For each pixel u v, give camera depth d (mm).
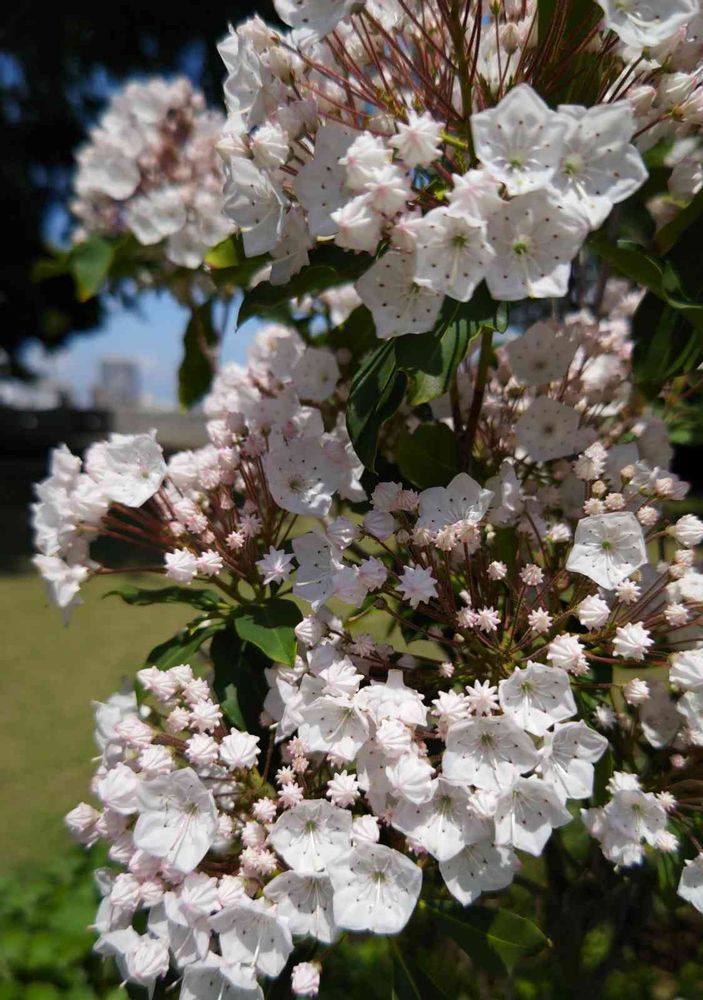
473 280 185
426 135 190
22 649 1102
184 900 200
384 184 185
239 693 249
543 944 215
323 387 279
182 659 252
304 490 246
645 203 293
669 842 213
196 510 261
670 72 214
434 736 206
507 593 253
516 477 249
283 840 202
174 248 411
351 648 232
